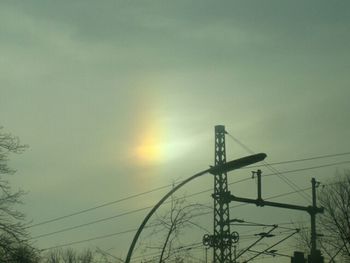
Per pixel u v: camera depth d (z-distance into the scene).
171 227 26.55
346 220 44.38
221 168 23.55
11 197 32.34
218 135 39.22
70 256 47.72
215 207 32.50
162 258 26.67
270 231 30.44
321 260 29.14
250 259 30.73
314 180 32.53
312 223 29.84
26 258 32.31
